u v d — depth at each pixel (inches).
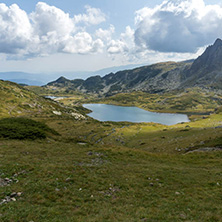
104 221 507.8
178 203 649.0
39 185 717.9
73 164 1057.5
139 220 520.4
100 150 1427.2
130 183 834.8
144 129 4778.5
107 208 599.5
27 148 1317.7
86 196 684.1
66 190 709.3
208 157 1379.2
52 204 598.2
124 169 1030.4
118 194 720.3
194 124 4872.0
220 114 6624.0
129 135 4183.1
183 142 2381.9
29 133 1705.2
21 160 1023.6
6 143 1392.7
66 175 859.4
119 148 1604.3
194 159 1364.4
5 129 1696.6
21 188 677.9
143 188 791.7
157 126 5241.1
